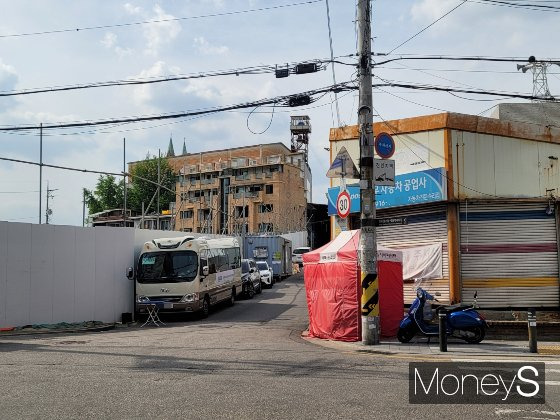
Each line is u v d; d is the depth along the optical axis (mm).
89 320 18766
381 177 13562
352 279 14250
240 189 82500
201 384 8250
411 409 6773
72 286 18266
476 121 17500
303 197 85812
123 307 20406
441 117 17328
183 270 19781
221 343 13375
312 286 15344
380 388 7988
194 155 101312
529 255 17000
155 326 18672
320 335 14750
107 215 68562
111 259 19969
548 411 6758
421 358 11234
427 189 17078
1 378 8742
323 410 6695
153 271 19797
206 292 20844
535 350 11906
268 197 80438
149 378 8727
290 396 7441
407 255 17891
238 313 22000
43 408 6812
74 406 6906
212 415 6469
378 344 13234
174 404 6996
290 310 22516
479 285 16891
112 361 10461
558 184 18141
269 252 40844
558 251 16953
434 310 13734
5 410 6719
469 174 17266
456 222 17000
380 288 14750
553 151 18344
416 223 17938
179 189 86812
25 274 16812
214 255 22344
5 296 16234
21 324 16594
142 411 6660
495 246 17016
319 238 77625
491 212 17125
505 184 17594
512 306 16844
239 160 84125
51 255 17641
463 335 13352
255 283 29531
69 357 11016
